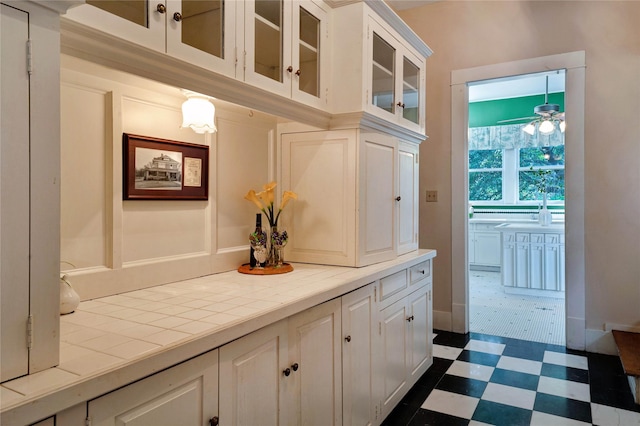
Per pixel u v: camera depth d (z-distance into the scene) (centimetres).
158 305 130
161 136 160
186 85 135
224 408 110
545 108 471
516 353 301
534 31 319
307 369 147
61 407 74
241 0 154
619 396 232
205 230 180
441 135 355
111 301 135
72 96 132
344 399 170
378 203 220
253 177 206
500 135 651
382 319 203
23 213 78
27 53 79
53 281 83
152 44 121
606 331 298
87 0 108
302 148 214
